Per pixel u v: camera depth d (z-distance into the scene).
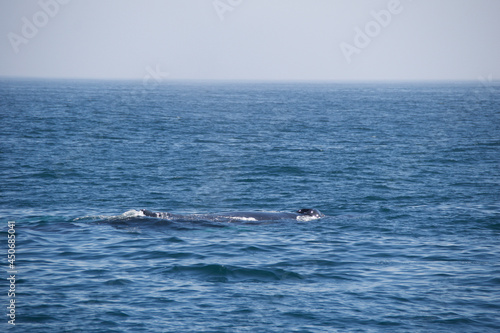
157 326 45.41
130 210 85.81
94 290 53.31
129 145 182.00
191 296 52.16
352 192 110.25
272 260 64.31
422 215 89.62
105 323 45.78
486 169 139.38
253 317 47.56
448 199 103.50
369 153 168.00
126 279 56.72
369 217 88.56
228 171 133.88
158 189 111.88
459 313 48.97
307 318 47.50
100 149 170.75
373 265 62.88
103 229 78.19
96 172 130.00
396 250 69.12
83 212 90.19
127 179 122.00
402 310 49.53
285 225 82.56
